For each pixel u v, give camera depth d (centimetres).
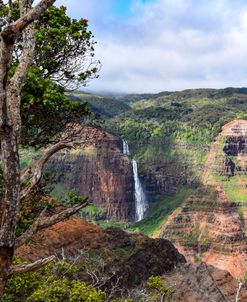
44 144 1708
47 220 798
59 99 1561
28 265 726
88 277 2405
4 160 698
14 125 718
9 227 690
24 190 826
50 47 1800
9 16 872
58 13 1906
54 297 1348
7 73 694
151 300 1803
